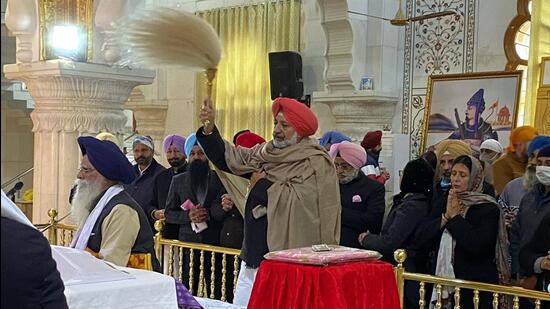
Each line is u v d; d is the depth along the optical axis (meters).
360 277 3.76
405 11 9.92
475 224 4.58
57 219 7.39
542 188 4.80
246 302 4.88
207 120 4.77
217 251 5.35
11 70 7.81
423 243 4.80
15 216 2.14
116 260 3.86
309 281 3.68
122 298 3.24
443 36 9.63
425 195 5.02
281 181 4.83
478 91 8.77
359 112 9.85
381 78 9.86
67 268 3.28
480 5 9.34
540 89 8.03
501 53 9.17
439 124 9.05
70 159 7.68
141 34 3.98
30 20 7.68
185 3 12.27
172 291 3.40
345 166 5.46
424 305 4.48
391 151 9.44
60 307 2.19
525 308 4.64
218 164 4.86
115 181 4.08
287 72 10.41
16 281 2.06
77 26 7.61
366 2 9.88
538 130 8.00
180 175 6.10
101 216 3.98
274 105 4.95
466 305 4.61
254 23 11.38
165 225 6.26
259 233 4.84
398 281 4.45
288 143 4.89
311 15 10.76
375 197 5.43
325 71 10.06
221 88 11.72
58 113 7.66
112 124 7.88
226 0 11.73
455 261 4.62
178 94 12.23
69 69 7.40
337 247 4.10
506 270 4.65
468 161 4.66
